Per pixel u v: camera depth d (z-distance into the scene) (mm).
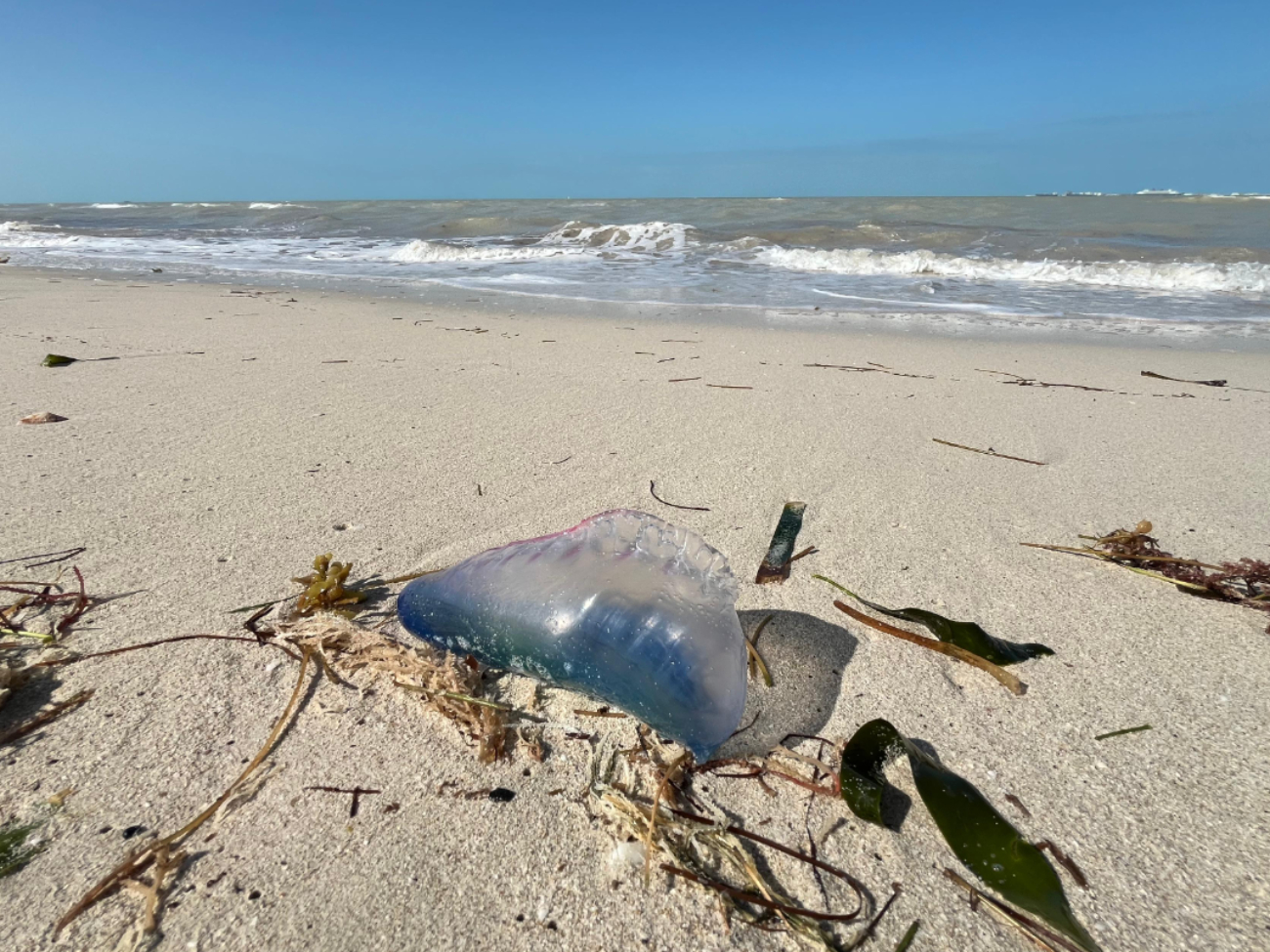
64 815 236
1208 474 525
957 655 312
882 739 260
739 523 439
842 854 231
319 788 249
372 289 1495
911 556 406
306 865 223
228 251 2260
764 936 208
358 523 424
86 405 625
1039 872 221
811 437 588
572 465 519
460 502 455
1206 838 236
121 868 218
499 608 286
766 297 1439
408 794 247
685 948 204
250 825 235
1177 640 335
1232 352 978
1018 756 269
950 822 235
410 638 320
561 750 266
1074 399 721
